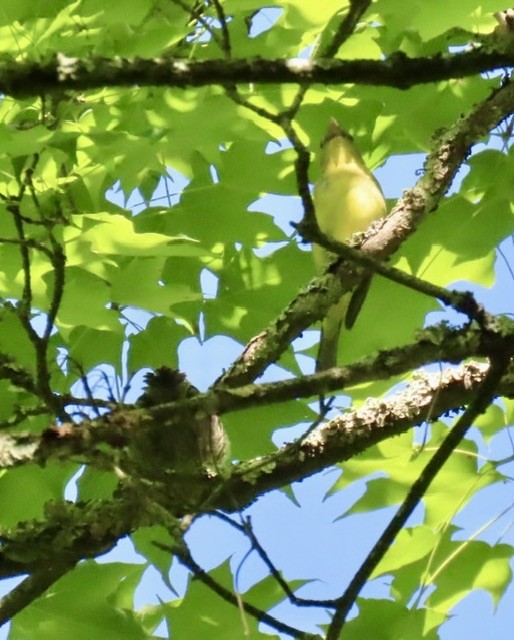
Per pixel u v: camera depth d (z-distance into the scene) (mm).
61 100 5559
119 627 6234
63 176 5973
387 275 4316
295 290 6965
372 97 6465
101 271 5711
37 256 5578
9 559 5141
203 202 6574
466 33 6328
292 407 6797
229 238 6629
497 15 5461
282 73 3686
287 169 6465
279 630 4414
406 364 4551
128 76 3586
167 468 5316
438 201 5973
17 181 5070
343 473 6641
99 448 4551
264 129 5457
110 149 5277
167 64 3607
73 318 5781
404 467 6559
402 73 3727
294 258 6945
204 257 6910
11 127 4750
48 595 6219
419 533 6637
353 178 7164
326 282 5723
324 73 3691
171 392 5785
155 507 4301
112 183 6844
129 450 5270
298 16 5320
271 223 6613
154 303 5773
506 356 4531
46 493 6492
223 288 7016
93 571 6281
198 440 5340
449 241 6676
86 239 5496
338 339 7023
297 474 5535
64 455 4090
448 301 4434
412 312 6859
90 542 5117
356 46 5941
